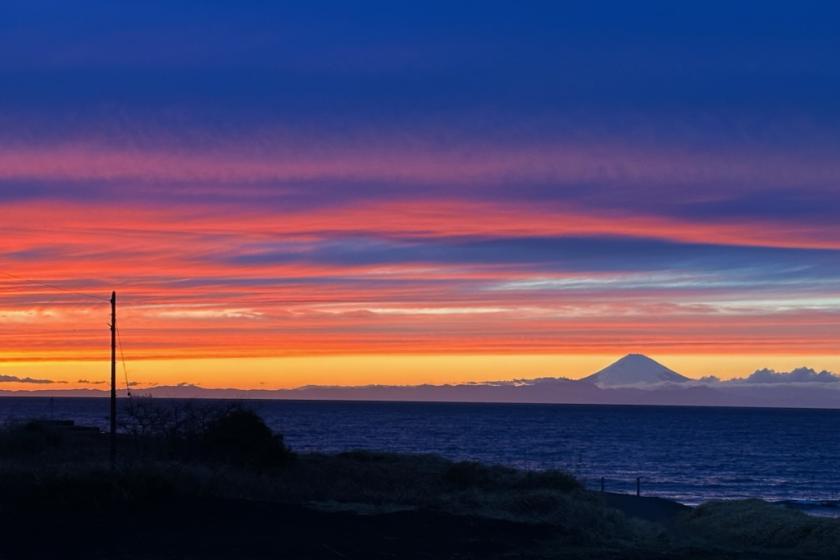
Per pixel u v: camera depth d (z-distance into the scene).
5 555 21.23
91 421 137.62
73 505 28.72
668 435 166.12
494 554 23.59
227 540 24.03
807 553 27.27
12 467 34.34
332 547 23.55
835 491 71.56
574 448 119.62
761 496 66.69
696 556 24.89
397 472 47.69
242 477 35.69
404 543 24.70
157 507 29.12
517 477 47.28
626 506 44.31
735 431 190.38
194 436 44.81
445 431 164.25
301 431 151.75
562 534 27.70
